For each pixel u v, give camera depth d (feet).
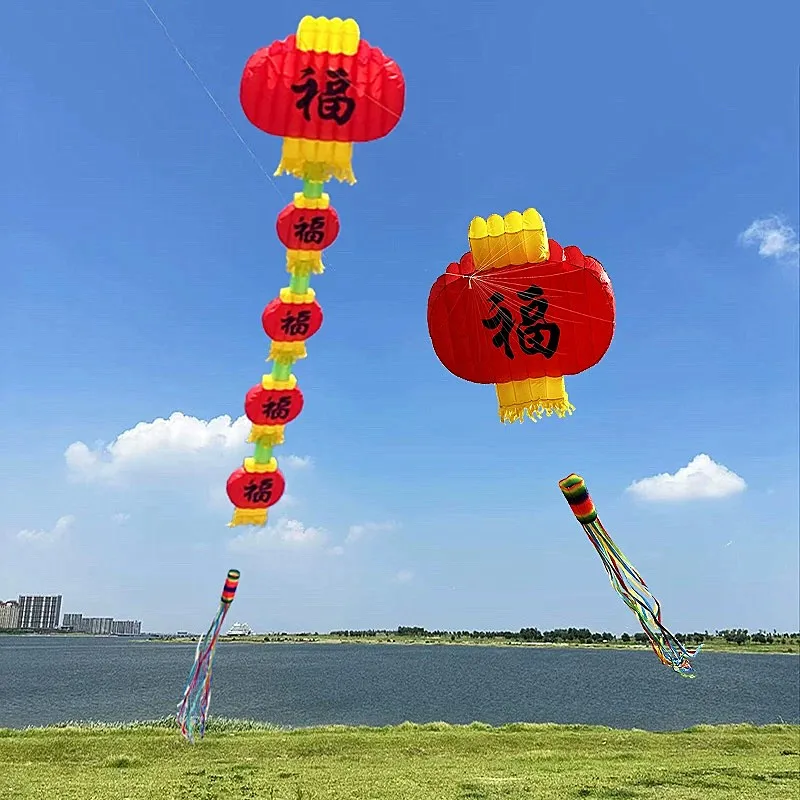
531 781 62.28
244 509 33.40
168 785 59.62
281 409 32.86
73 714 167.53
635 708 195.31
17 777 62.13
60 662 413.18
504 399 42.34
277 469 33.35
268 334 32.04
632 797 57.41
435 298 42.57
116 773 64.34
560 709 190.08
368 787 59.67
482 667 398.62
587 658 552.82
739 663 490.08
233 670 343.05
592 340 40.06
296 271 31.45
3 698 202.18
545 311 39.99
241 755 72.69
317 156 30.01
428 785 60.54
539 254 39.99
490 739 81.46
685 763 70.85
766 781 63.41
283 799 55.83
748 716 183.21
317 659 478.59
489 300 40.78
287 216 30.63
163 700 198.59
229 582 34.01
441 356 43.34
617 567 31.60
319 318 32.07
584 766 69.10
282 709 180.34
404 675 318.45
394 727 90.89
